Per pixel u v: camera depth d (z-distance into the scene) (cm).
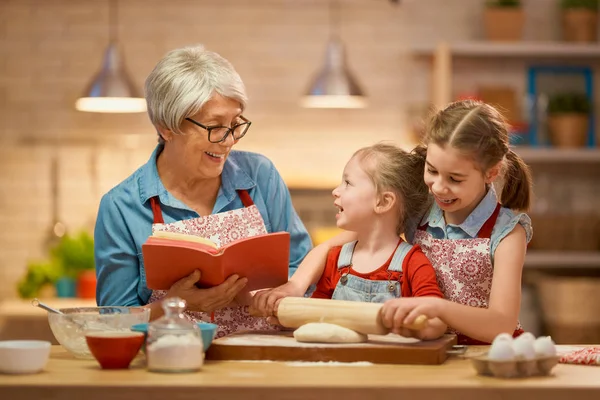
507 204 295
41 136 729
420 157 294
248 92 731
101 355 226
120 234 295
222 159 288
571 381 212
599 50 700
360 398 203
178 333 222
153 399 204
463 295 276
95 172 731
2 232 727
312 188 725
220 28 728
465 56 730
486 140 261
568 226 693
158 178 299
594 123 735
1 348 219
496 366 213
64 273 639
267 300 264
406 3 732
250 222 303
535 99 728
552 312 664
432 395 204
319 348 236
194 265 256
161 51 727
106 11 727
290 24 730
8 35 727
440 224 284
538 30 733
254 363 234
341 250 290
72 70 728
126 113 732
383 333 239
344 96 645
